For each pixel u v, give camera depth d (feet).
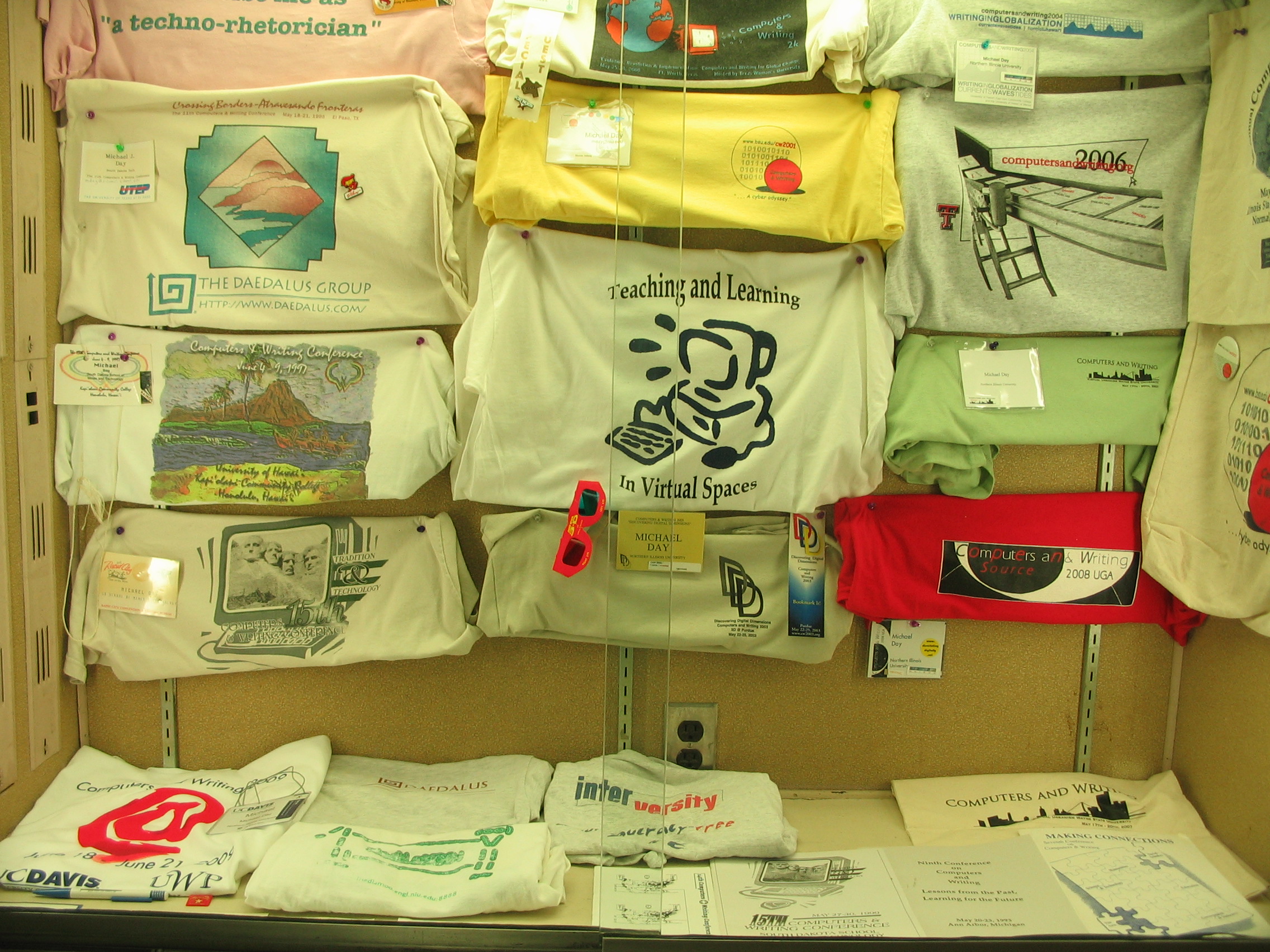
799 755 4.99
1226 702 4.52
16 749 4.36
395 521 4.75
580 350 4.36
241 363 4.57
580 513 4.36
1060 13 4.16
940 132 4.19
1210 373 4.35
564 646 4.88
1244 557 4.18
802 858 4.40
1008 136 4.23
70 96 4.38
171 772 4.83
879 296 4.32
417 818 4.51
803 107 4.23
